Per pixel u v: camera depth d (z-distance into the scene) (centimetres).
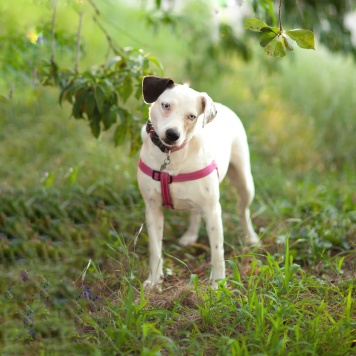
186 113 416
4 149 773
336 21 792
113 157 736
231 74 1000
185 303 443
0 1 639
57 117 852
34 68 599
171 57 1125
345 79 1039
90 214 623
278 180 729
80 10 567
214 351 387
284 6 714
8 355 376
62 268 513
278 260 527
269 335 375
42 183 661
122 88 535
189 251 577
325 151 863
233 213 643
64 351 381
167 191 455
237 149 543
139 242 575
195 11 918
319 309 406
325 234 567
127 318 392
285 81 1048
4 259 525
